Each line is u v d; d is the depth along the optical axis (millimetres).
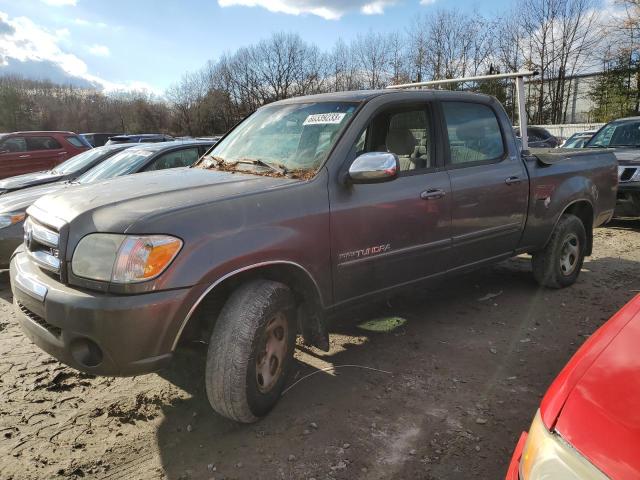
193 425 2895
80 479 2469
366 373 3455
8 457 2631
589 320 4348
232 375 2598
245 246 2637
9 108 60812
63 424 2934
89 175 6664
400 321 4375
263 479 2441
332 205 3076
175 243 2436
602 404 1487
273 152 3518
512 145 4449
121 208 2578
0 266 5418
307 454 2613
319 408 3027
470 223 3980
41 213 2865
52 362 3746
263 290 2729
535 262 5039
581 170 5043
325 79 55594
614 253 6699
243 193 2811
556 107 41781
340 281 3191
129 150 7031
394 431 2795
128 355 2365
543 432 1533
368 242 3281
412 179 3582
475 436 2744
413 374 3432
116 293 2354
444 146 3879
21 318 2736
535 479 1471
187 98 59750
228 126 59438
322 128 3430
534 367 3527
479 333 4105
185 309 2449
